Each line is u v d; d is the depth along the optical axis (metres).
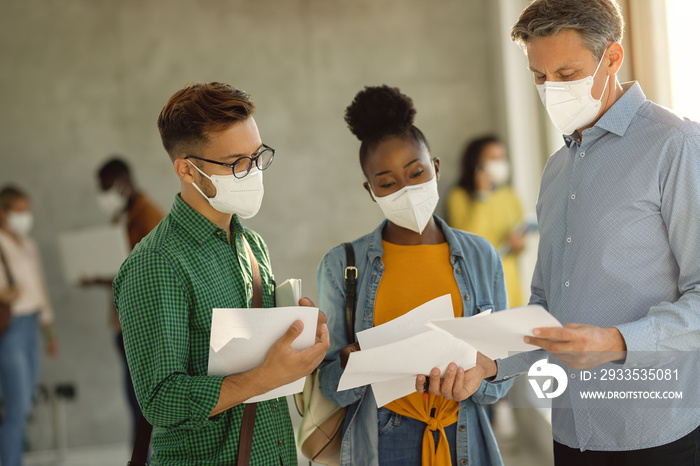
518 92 4.88
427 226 1.95
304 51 5.30
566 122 1.70
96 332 5.08
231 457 1.57
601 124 1.68
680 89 2.62
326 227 5.32
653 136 1.63
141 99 5.17
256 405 1.62
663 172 1.60
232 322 1.45
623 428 1.68
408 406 1.83
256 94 5.27
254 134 1.64
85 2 5.12
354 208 5.32
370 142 1.89
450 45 5.36
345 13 5.32
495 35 5.11
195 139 1.60
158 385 1.47
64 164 5.10
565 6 1.61
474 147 4.74
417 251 1.92
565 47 1.62
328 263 1.97
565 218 1.77
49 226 5.09
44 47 5.09
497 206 4.71
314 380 1.91
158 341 1.48
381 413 1.85
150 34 5.18
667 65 2.73
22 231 4.63
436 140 5.35
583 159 1.73
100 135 5.13
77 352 5.07
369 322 1.88
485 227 4.69
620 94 1.73
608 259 1.66
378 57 5.34
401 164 1.84
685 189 1.57
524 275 4.66
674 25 2.64
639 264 1.64
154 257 1.53
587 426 1.72
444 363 1.62
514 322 1.43
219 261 1.64
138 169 5.16
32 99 5.08
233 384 1.47
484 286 1.91
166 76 5.19
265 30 5.28
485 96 5.36
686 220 1.57
